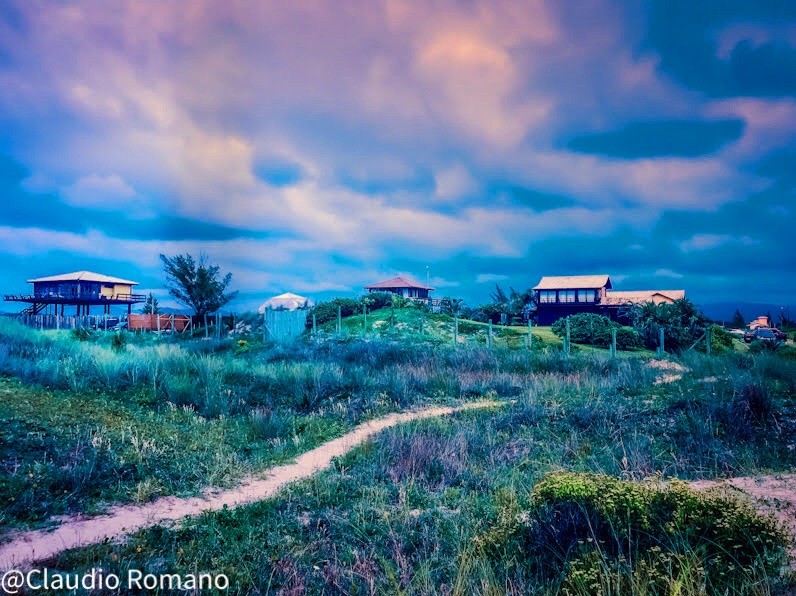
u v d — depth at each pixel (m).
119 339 26.56
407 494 7.52
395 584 4.71
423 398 15.82
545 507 5.26
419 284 80.31
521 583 4.55
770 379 13.93
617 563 4.26
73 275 57.38
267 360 22.97
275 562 5.46
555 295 64.44
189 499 7.85
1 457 8.08
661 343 24.69
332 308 40.69
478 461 9.20
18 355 16.53
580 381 16.98
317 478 8.46
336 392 16.06
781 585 3.99
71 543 6.02
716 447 8.95
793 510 5.81
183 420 12.38
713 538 4.39
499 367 20.48
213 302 44.56
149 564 5.38
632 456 8.66
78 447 8.88
